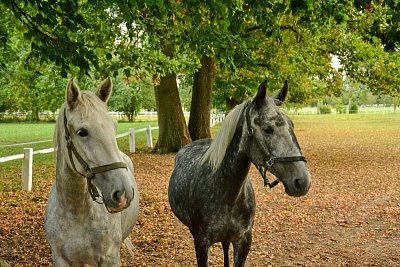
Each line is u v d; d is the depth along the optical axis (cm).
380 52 1623
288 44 1537
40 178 1091
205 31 599
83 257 320
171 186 442
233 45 657
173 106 1586
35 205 798
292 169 304
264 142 314
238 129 345
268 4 686
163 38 666
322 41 1659
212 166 366
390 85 1678
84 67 563
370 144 2095
